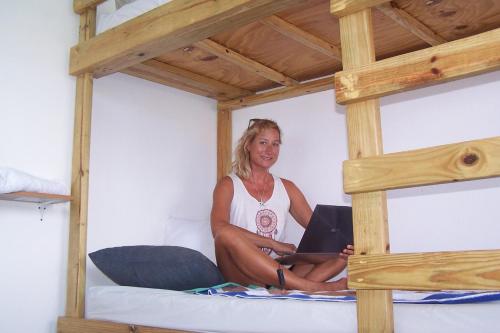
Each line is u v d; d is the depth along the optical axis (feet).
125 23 6.64
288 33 6.91
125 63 7.06
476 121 7.48
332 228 6.29
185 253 6.32
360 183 3.93
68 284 7.06
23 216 6.84
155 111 8.96
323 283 6.01
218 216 7.64
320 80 8.79
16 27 7.04
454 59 3.60
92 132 7.89
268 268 5.97
